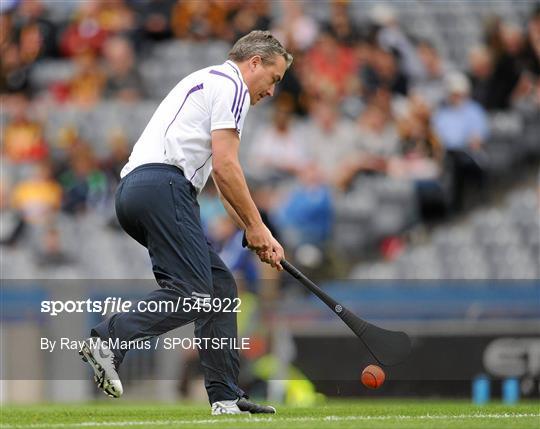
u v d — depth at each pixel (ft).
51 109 169.07
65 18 177.37
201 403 104.27
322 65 170.50
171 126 55.72
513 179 164.96
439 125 164.66
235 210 56.54
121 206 55.88
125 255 151.74
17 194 157.89
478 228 159.12
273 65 58.18
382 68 171.01
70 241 152.46
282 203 154.61
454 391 115.03
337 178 160.25
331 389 114.93
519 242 158.51
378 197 159.12
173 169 55.47
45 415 59.41
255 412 59.16
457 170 162.40
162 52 176.14
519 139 166.71
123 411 65.57
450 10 178.19
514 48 172.76
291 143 162.30
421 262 155.43
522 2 178.29
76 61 175.01
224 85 55.77
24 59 174.81
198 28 177.17
